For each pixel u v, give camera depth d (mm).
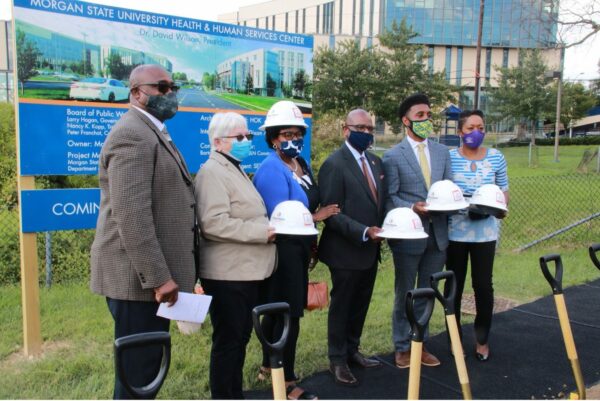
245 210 2877
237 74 5043
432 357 3908
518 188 14039
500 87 39156
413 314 2330
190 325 4215
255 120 5227
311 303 4812
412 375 2344
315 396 3309
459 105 37375
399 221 3289
